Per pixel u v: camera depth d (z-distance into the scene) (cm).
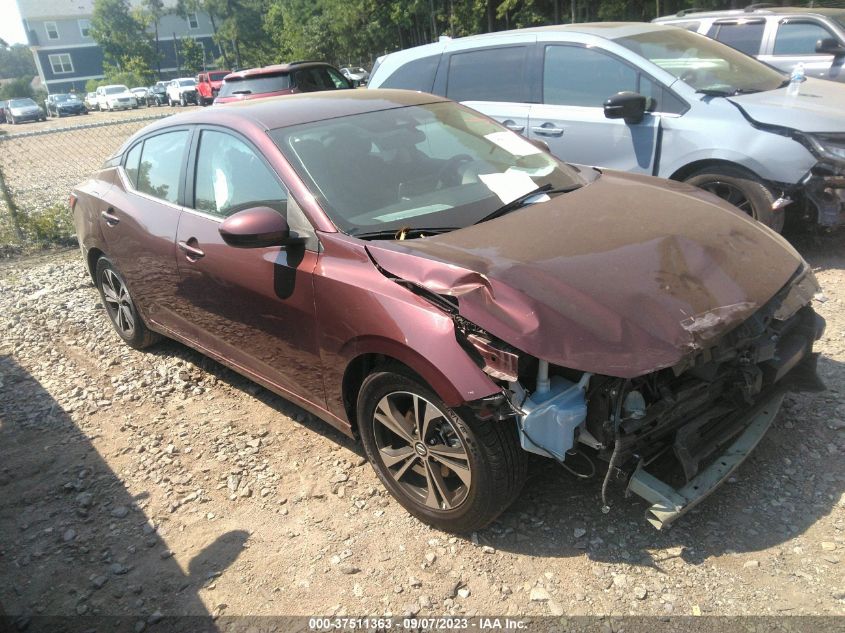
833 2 1316
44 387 465
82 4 6969
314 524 299
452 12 2975
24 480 359
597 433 242
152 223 409
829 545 253
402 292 263
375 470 304
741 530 265
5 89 7856
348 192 315
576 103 583
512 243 277
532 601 244
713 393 267
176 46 6900
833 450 303
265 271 320
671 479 270
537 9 2634
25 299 656
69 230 881
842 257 537
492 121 409
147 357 496
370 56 3844
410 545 279
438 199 323
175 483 341
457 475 267
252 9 5822
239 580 272
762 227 319
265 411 401
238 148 351
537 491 298
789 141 477
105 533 311
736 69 571
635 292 248
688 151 517
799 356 293
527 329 234
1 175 862
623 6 2184
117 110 4544
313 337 304
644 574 250
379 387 281
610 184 354
